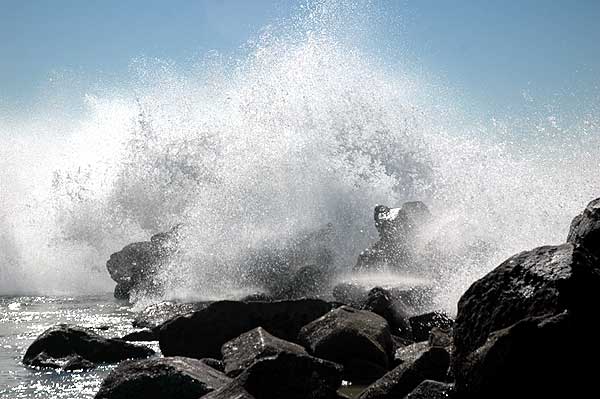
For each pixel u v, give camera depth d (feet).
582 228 31.53
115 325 50.65
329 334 36.17
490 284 28.45
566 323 24.68
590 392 24.45
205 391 30.14
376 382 30.60
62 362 38.91
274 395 28.35
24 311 56.85
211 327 40.70
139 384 30.71
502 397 24.88
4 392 34.09
